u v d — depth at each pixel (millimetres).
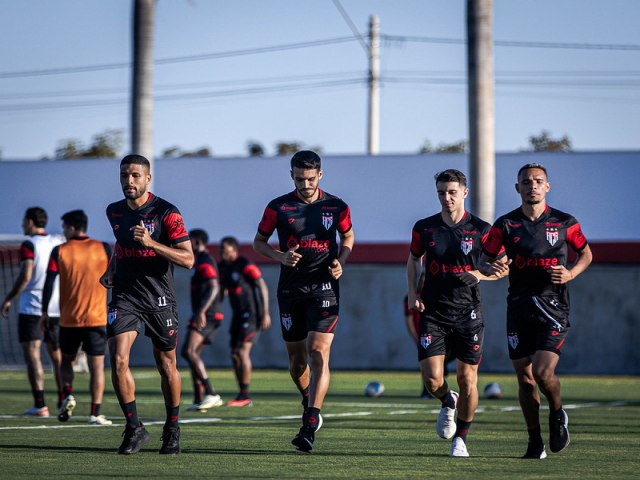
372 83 88812
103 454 17812
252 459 17250
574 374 49656
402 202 62688
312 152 18969
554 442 17406
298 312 19172
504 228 17547
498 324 49938
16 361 54031
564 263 17453
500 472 15602
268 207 19172
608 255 49375
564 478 14914
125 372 17703
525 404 17641
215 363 53344
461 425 18094
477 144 46781
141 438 18078
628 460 17359
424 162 64375
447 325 17969
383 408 29688
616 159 62438
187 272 53281
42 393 26797
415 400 33094
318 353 18422
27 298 27062
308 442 17750
